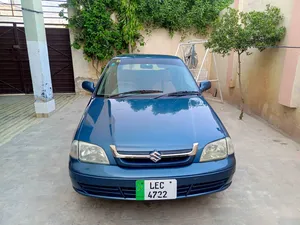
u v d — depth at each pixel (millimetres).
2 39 6711
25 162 2721
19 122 4348
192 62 6773
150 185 1583
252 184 2303
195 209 1940
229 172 1752
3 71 6953
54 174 2455
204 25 7199
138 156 1589
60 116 4766
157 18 6930
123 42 6949
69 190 2174
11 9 7719
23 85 7133
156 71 2766
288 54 3439
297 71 3270
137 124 1832
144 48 7254
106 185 1603
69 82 7367
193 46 6750
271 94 4043
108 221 1790
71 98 6680
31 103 5977
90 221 1784
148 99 2346
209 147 1723
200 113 2078
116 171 1593
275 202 2037
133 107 2143
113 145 1631
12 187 2205
